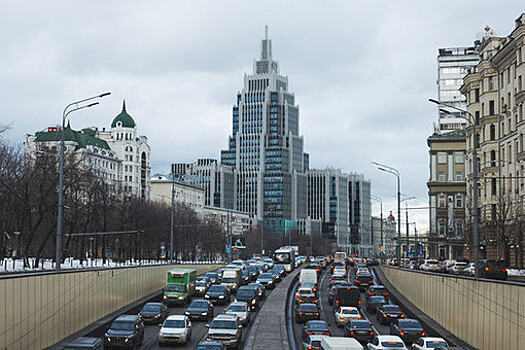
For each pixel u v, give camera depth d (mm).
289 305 97438
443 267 145500
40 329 51562
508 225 121125
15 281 46719
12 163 124750
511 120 127562
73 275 60219
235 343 57469
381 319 76312
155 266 101312
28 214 118312
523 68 119500
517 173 124000
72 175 129625
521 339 43719
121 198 194750
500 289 48281
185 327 60219
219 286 97125
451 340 58906
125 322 57219
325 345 44469
